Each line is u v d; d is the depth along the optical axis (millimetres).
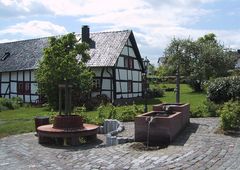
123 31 33375
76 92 26594
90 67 30719
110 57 30953
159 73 64125
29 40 40125
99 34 34000
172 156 8656
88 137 13086
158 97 38125
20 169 8812
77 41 24469
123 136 11641
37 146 12375
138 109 18047
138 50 34500
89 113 20906
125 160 8602
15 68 36594
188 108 13562
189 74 49250
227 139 10344
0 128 17141
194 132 11664
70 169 8344
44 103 31844
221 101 19344
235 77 19938
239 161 7988
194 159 8297
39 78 27109
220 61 48031
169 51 50688
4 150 11688
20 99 34000
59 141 12656
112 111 17000
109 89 30875
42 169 8641
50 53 23094
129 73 33531
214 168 7562
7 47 41281
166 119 10211
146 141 10555
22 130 16344
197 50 49188
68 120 13070
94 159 9047
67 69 22953
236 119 11656
